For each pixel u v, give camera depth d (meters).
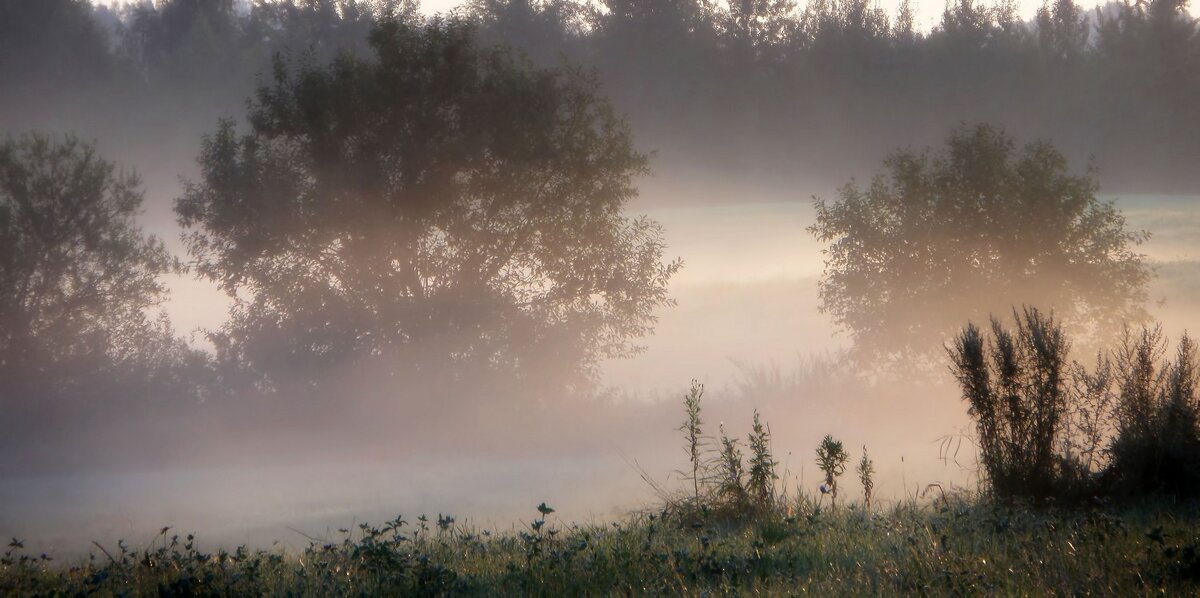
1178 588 5.52
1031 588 5.63
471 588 6.52
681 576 6.33
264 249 16.41
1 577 7.80
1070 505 7.87
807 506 8.64
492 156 16.73
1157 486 7.95
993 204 13.97
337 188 16.25
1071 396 8.60
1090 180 14.09
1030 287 13.61
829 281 15.55
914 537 6.78
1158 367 10.80
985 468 8.83
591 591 6.31
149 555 8.09
